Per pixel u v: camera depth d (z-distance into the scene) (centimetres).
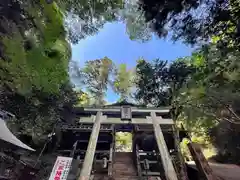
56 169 464
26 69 517
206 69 779
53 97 669
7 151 550
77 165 549
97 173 629
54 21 543
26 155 659
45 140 712
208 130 1132
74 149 673
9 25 451
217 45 660
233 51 625
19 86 548
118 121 703
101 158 711
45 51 541
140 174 603
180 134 730
